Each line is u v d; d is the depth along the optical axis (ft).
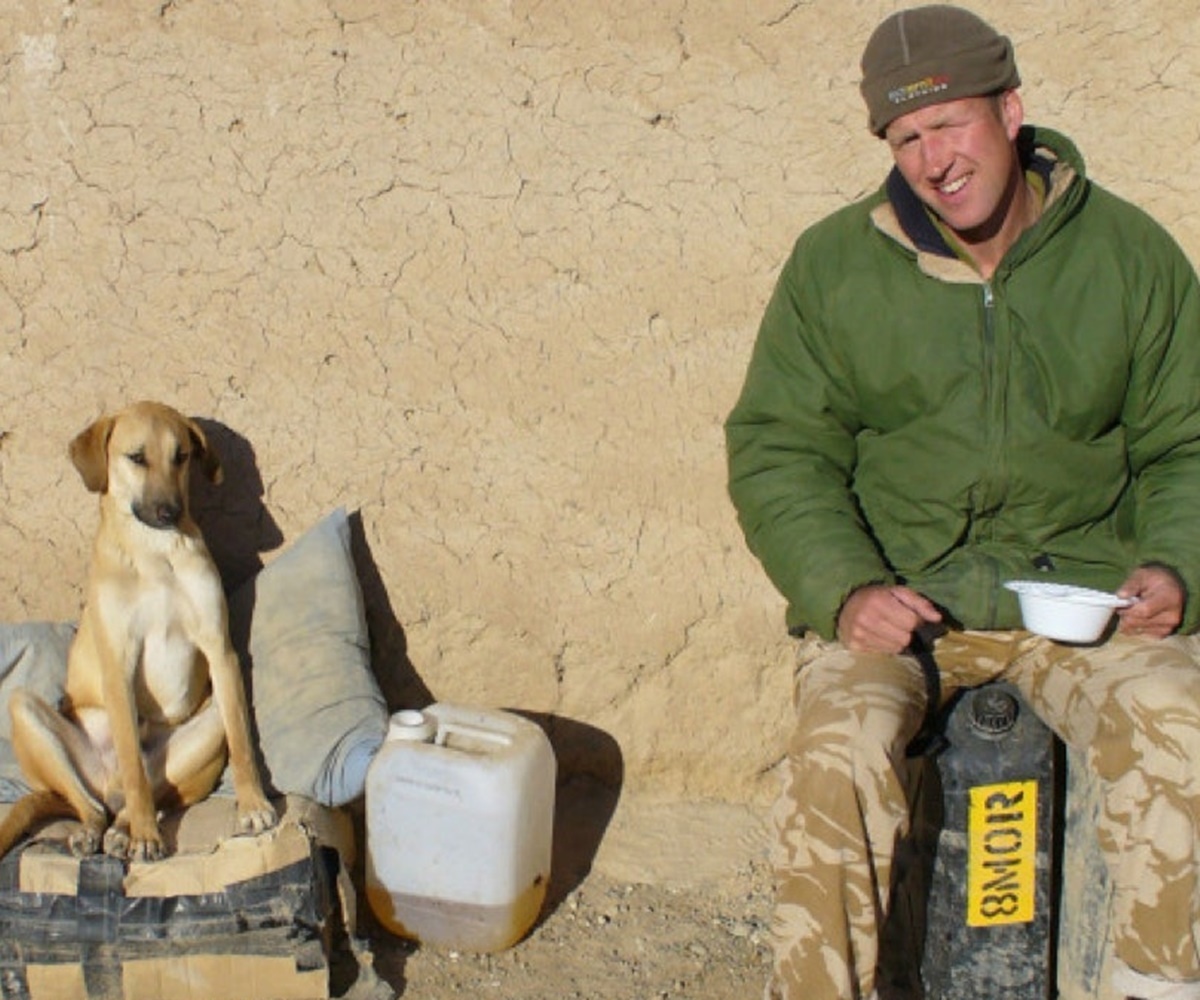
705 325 19.65
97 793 18.61
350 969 17.49
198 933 16.89
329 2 19.15
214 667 18.67
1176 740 14.03
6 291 19.65
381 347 19.69
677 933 18.45
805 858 14.05
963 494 15.65
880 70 14.65
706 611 20.03
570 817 20.15
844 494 16.06
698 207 19.45
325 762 18.20
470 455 19.84
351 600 19.34
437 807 17.60
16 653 19.49
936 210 14.94
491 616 20.10
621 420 19.77
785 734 20.26
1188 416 15.52
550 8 19.13
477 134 19.35
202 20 19.19
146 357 19.74
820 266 15.87
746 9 19.13
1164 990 14.10
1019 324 15.24
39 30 19.17
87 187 19.47
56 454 19.93
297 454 19.88
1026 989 15.53
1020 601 14.76
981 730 15.25
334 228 19.51
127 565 18.60
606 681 20.24
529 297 19.61
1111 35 19.03
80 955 16.93
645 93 19.29
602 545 19.94
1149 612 14.78
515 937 18.08
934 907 15.52
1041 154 15.70
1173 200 19.26
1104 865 15.16
